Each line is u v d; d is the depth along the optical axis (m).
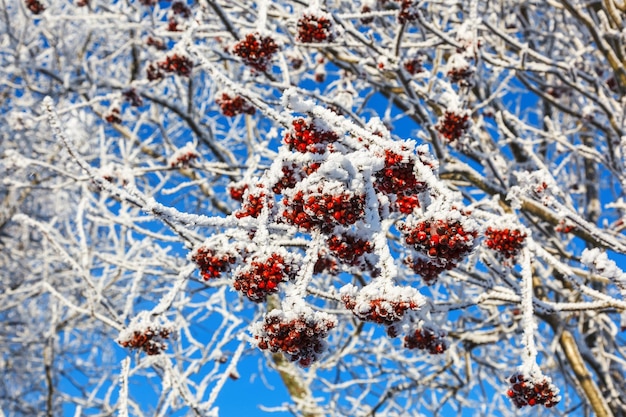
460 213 1.65
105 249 7.07
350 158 1.58
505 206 4.74
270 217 1.85
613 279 2.41
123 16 5.49
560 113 7.37
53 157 7.96
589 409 5.95
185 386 3.95
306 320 1.47
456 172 4.60
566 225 4.16
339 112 3.82
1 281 8.59
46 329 8.55
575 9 4.56
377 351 6.62
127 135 7.38
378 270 1.83
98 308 7.34
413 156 1.66
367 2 4.23
